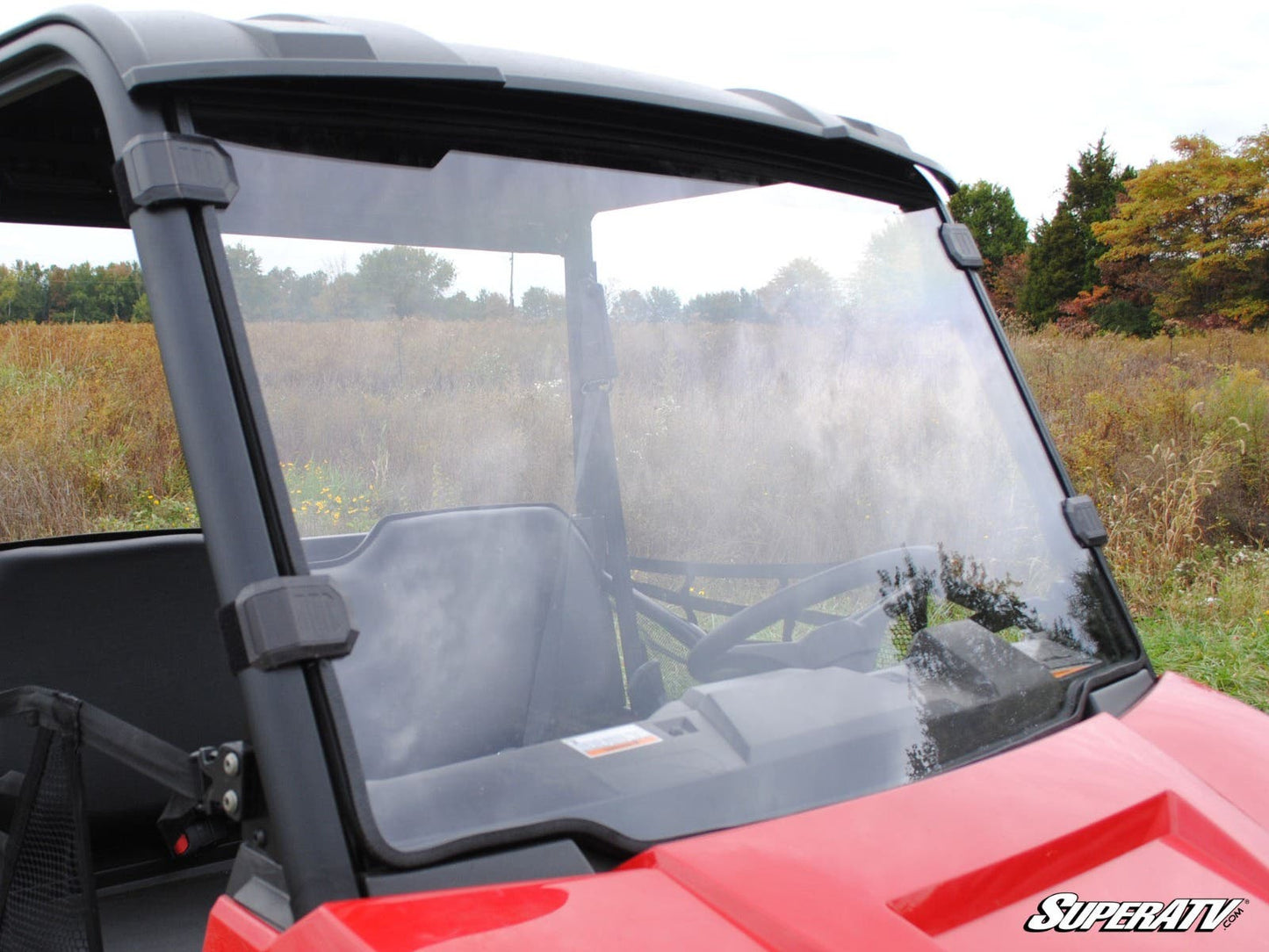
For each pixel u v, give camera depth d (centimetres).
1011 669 159
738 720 140
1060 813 128
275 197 131
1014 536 175
